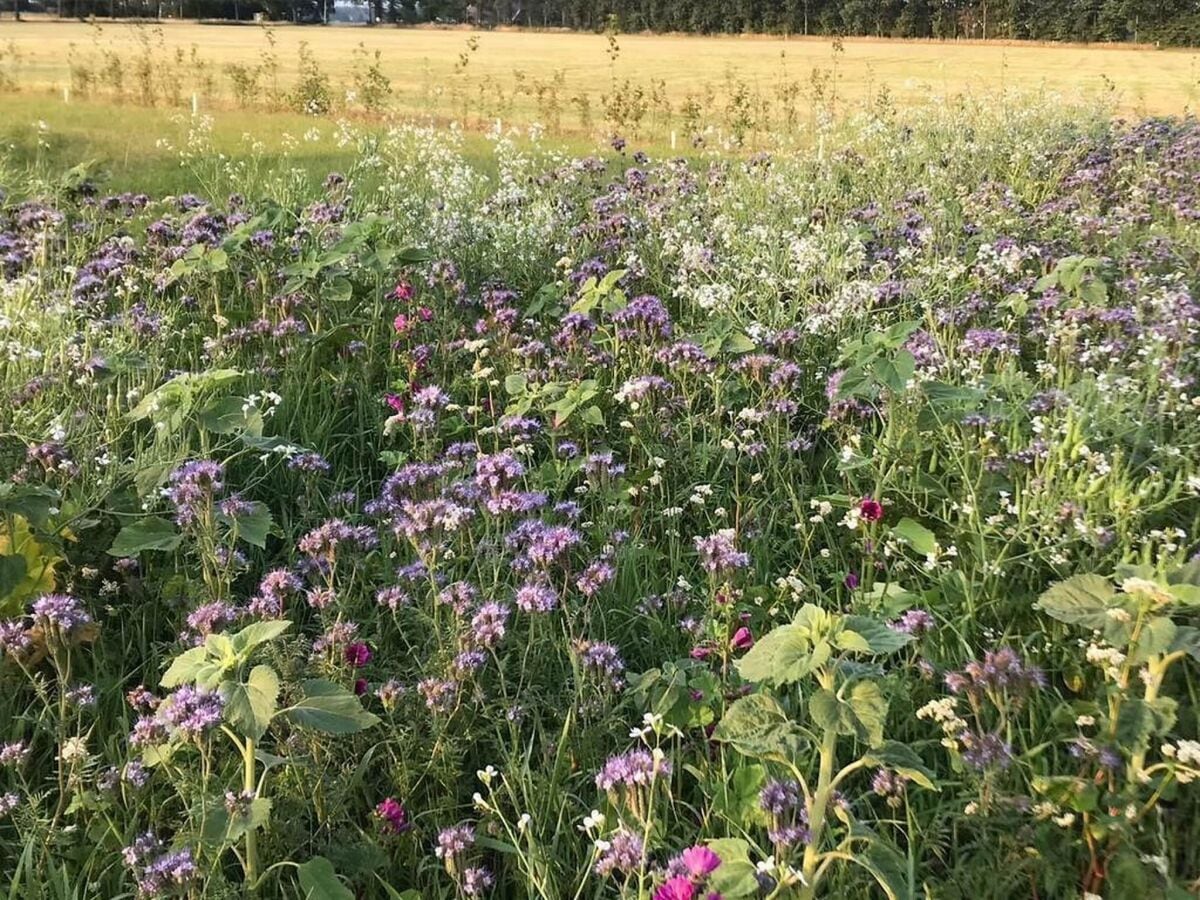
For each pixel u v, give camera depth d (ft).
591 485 14.26
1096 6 135.33
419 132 32.19
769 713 8.01
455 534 12.33
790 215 28.30
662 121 59.57
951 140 39.37
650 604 12.01
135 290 20.17
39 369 15.67
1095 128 43.62
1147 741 8.73
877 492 13.76
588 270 21.53
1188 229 24.23
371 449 16.67
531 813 9.08
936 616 11.65
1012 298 19.44
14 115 59.06
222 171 37.09
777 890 7.23
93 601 11.83
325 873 7.79
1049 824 8.66
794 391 17.67
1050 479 12.66
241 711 7.61
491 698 10.56
